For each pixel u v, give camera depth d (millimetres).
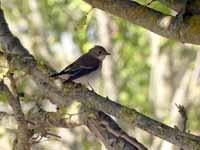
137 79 21047
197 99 17344
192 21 7336
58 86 8617
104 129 8961
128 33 19844
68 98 8789
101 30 19047
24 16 21703
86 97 8375
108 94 19531
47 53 21078
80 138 17766
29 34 21484
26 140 8844
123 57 20562
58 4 21219
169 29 7457
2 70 9250
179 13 7391
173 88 18500
